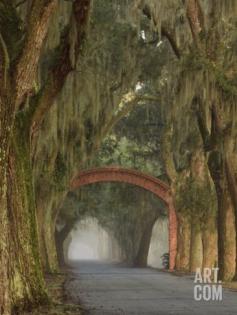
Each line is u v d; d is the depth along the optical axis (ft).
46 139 88.69
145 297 64.64
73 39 49.96
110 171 142.51
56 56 52.65
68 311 47.19
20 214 46.98
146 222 205.98
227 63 91.20
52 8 42.50
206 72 87.30
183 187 137.59
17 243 46.39
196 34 91.09
